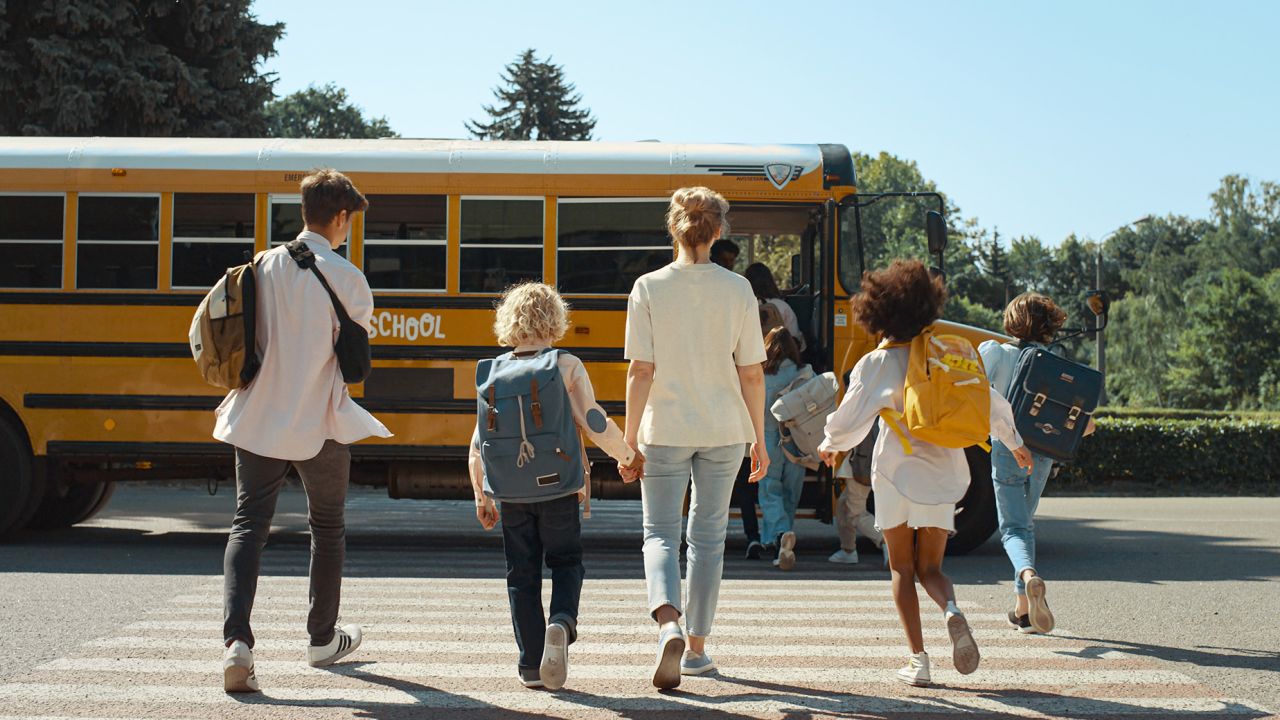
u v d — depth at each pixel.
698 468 5.13
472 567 8.98
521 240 9.87
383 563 9.21
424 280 9.86
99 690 4.91
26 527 11.54
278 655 5.62
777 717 4.58
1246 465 19.36
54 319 9.87
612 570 8.93
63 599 7.16
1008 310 6.64
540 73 69.38
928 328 5.23
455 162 9.90
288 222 9.84
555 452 4.81
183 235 9.88
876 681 5.22
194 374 9.79
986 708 4.75
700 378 5.05
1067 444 6.17
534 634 4.99
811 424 8.62
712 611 5.25
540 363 4.89
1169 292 74.06
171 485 17.50
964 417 4.93
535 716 4.58
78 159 9.93
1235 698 4.98
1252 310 66.38
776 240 10.39
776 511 9.10
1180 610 7.22
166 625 6.33
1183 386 67.69
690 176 9.92
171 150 9.95
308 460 5.06
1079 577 8.70
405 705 4.71
